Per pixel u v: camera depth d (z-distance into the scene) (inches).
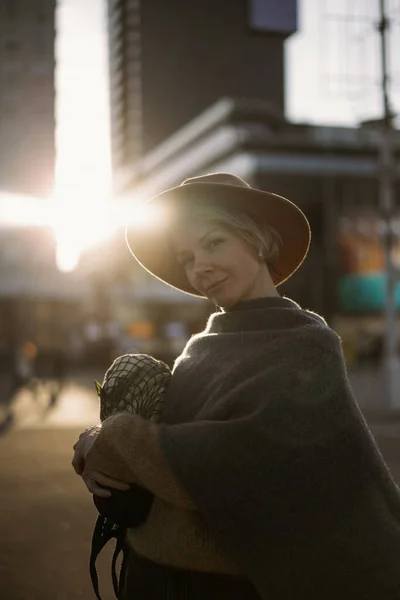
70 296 2112.5
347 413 48.3
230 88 4549.7
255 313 52.2
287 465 46.2
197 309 2166.6
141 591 53.6
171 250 62.5
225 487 45.9
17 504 283.1
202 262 53.6
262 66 4552.2
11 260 2166.6
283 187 2188.7
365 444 48.8
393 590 47.3
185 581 51.4
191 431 46.9
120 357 57.2
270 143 2199.8
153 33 4729.3
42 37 2598.4
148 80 4699.8
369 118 583.2
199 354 54.3
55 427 555.8
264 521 46.0
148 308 2178.9
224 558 50.1
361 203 2201.0
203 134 2691.9
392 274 643.5
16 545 223.8
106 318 1955.0
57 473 352.5
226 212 53.6
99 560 208.2
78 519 258.7
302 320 51.6
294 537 46.0
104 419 55.5
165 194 54.4
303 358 48.6
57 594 177.5
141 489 52.4
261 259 55.0
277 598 46.4
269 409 46.8
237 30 4559.5
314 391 47.7
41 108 2588.6
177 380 54.6
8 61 2571.4
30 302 2123.5
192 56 4675.2
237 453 46.1
